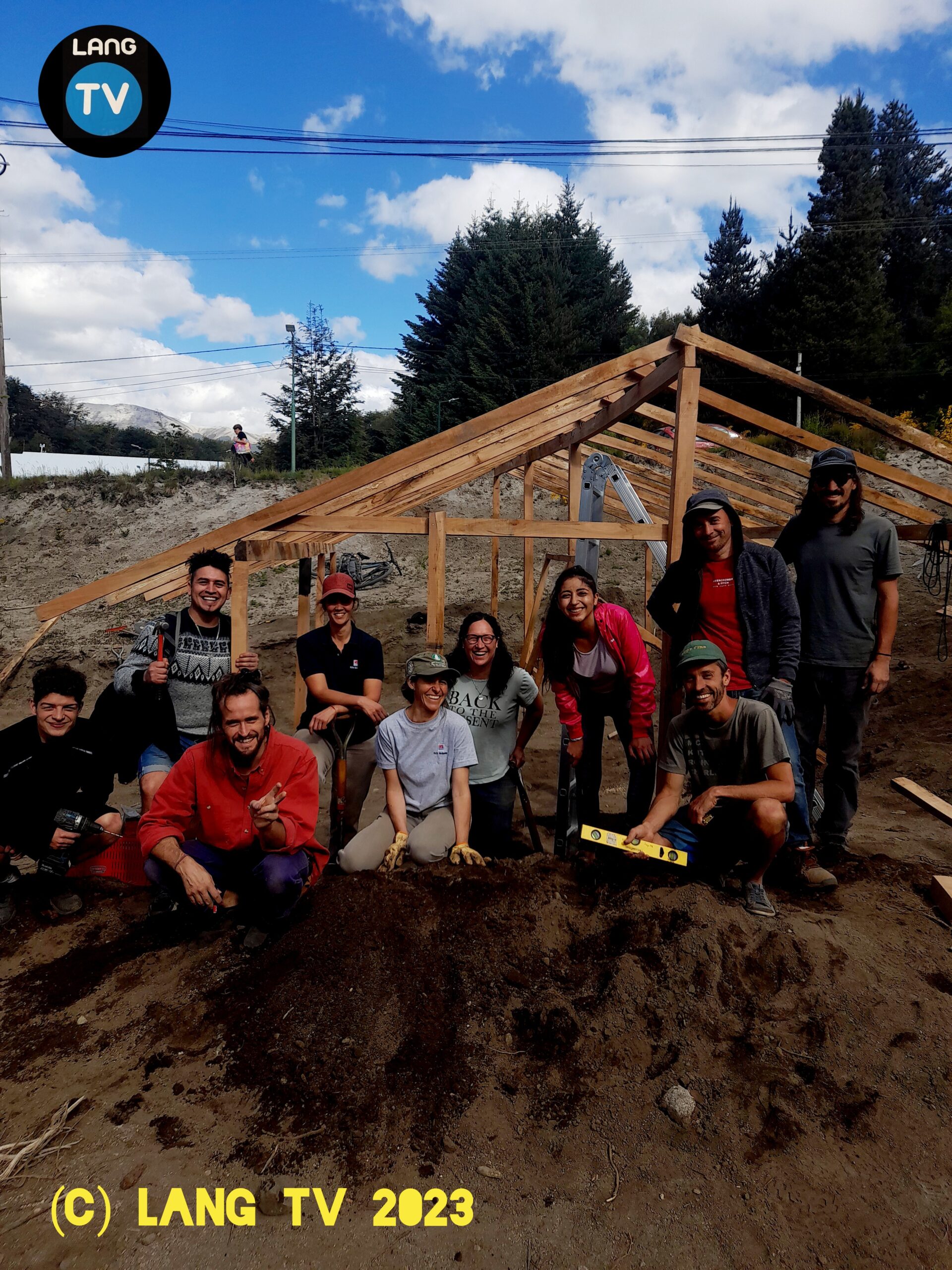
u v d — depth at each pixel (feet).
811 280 99.66
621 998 8.90
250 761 10.68
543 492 58.85
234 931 11.32
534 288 107.24
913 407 96.48
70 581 51.37
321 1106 8.01
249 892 11.20
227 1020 9.33
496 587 27.53
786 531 13.39
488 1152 7.47
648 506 29.37
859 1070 8.10
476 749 14.25
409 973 9.46
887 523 12.28
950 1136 7.36
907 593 39.93
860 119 123.44
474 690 14.20
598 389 15.84
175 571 14.96
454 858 12.07
